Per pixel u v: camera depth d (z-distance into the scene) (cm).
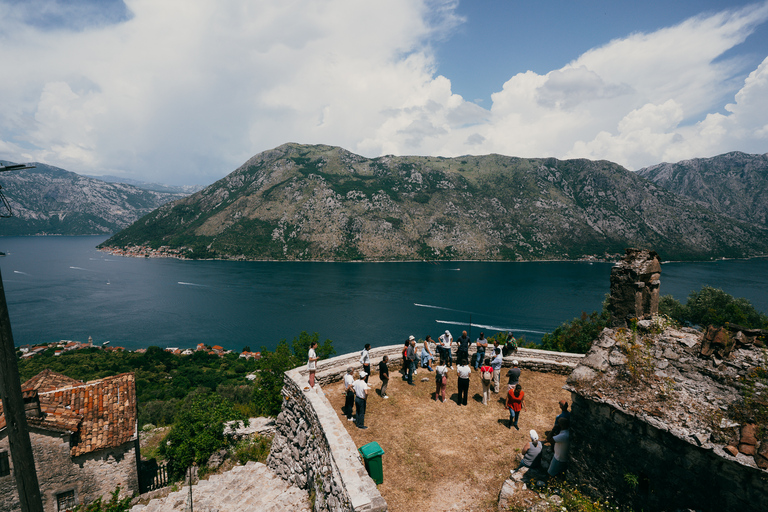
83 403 2188
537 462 1088
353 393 1412
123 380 2400
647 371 934
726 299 5494
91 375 7738
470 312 14712
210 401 2600
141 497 2075
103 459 2034
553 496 962
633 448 866
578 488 974
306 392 1484
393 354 1938
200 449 2292
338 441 1120
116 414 2183
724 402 800
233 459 2341
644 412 843
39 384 2461
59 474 1923
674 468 792
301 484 1465
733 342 895
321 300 16938
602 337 1091
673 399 849
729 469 715
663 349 975
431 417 1435
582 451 975
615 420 904
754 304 13938
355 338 11869
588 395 944
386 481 1078
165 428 3662
